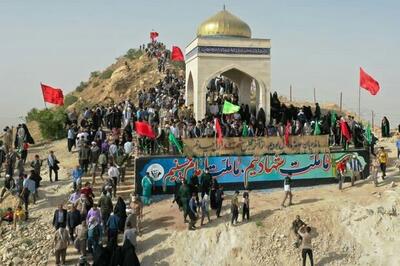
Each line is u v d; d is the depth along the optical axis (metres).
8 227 19.23
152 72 52.69
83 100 57.41
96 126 27.28
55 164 22.62
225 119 26.25
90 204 18.05
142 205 20.42
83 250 16.77
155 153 22.98
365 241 18.77
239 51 27.89
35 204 20.75
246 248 17.92
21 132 25.91
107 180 20.41
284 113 27.66
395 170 24.20
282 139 23.20
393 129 33.25
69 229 17.44
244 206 19.05
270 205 20.62
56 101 27.00
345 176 23.52
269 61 28.20
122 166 22.08
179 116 27.45
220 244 18.06
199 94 27.59
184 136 23.14
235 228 18.69
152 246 17.86
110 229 16.80
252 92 37.53
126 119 27.72
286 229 18.77
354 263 17.91
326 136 23.59
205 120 24.53
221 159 22.38
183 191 18.95
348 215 19.62
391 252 18.25
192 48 29.11
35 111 38.94
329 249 18.38
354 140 25.41
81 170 20.88
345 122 24.41
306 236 17.09
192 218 18.48
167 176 21.70
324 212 19.75
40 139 31.11
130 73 54.62
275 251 17.91
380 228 19.16
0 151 23.69
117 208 17.88
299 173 23.17
